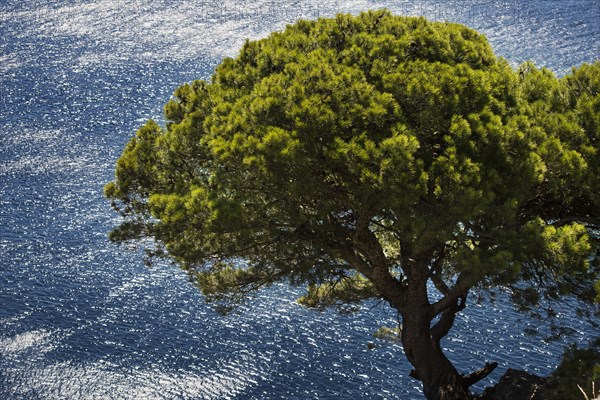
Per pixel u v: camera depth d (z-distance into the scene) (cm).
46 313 5959
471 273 1892
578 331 4938
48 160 8300
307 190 1812
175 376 5306
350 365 5288
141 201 2186
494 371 4969
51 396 5144
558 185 1844
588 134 1934
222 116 1973
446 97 1847
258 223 1938
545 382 2148
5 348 5578
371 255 2072
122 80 10425
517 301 2000
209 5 13825
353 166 1769
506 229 1811
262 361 5388
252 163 1811
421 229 1761
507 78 1988
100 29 12644
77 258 6631
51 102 9788
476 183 1728
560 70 9438
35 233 6994
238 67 2212
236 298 2308
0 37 12394
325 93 1888
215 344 5581
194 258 2022
